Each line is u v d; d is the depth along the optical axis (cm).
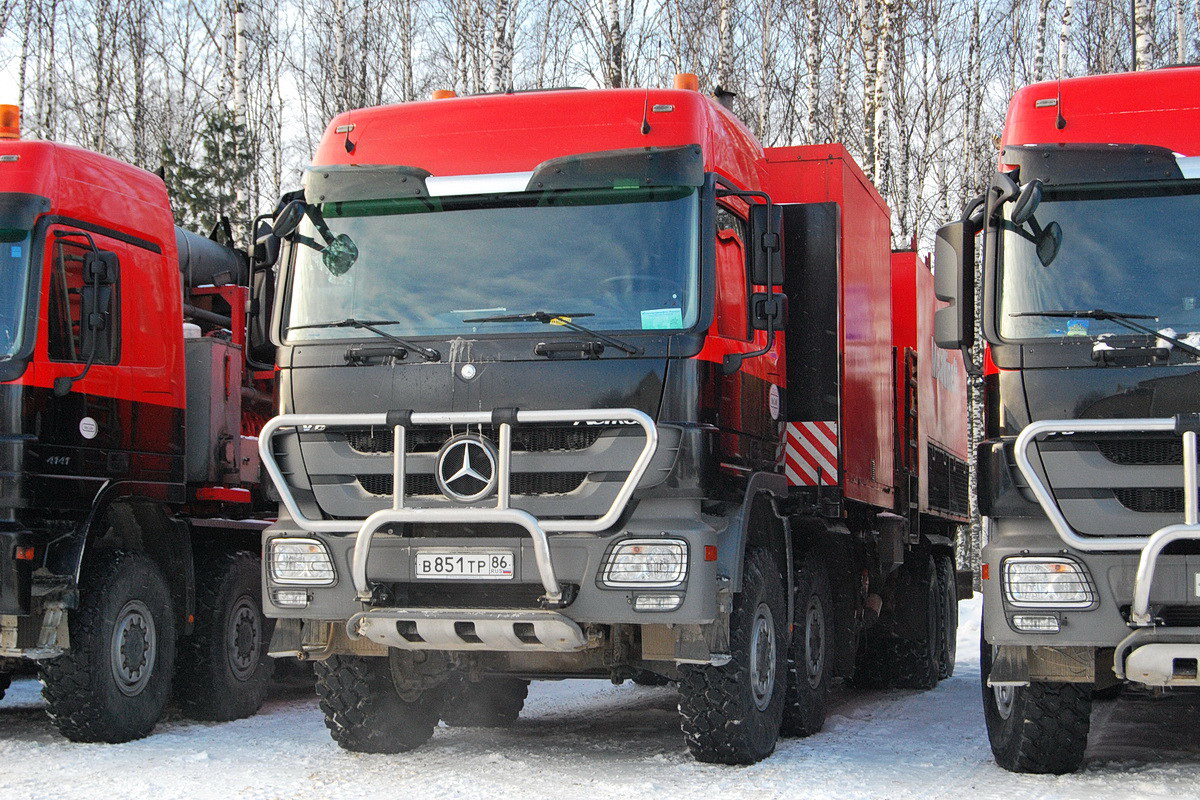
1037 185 666
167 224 907
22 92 3006
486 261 688
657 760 727
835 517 854
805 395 822
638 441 642
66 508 788
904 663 1166
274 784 664
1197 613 621
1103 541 616
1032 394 652
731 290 707
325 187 716
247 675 948
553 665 732
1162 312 648
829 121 3003
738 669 695
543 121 706
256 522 988
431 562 658
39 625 767
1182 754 751
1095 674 649
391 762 730
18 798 634
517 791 640
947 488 1353
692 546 641
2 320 764
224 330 1045
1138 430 621
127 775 691
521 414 641
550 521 640
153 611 848
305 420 670
